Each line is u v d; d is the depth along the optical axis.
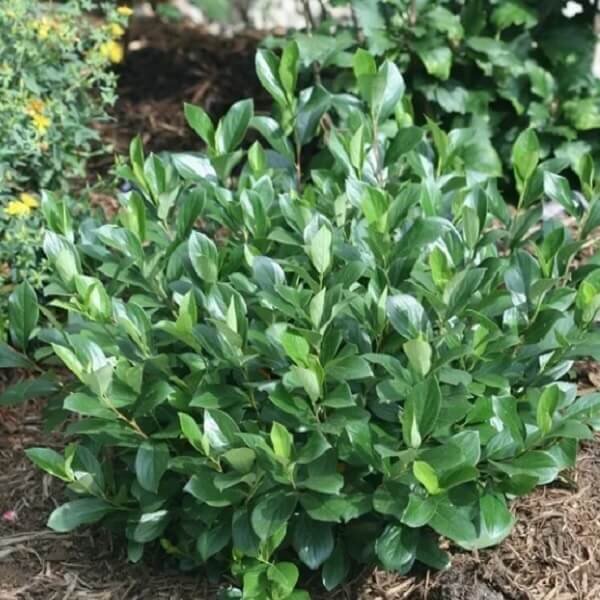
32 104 1.41
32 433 1.27
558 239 1.12
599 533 1.11
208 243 1.09
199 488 0.99
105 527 1.11
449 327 1.05
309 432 1.04
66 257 1.08
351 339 1.06
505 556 1.08
